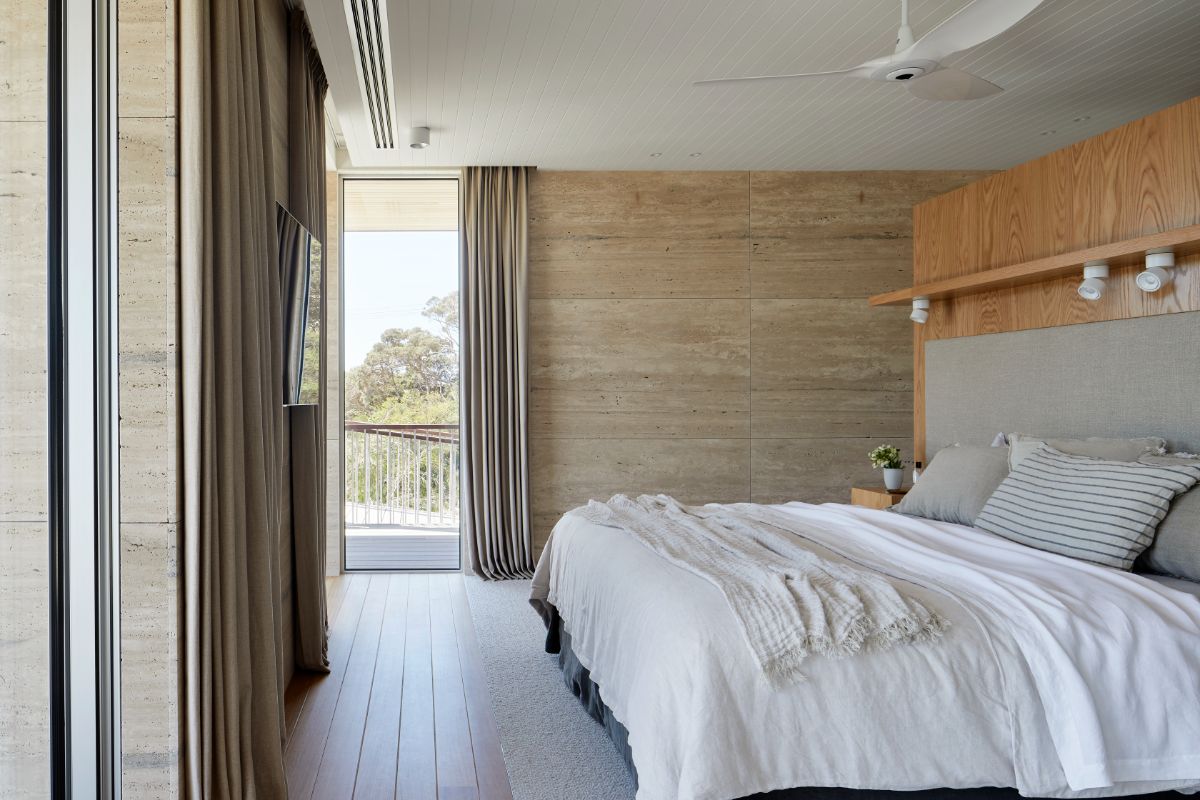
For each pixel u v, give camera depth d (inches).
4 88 75.9
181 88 80.3
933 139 205.2
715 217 236.2
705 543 118.9
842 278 238.4
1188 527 105.1
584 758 115.7
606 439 234.7
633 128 195.2
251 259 90.8
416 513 279.6
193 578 79.9
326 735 124.0
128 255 79.3
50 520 77.5
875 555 113.3
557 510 234.2
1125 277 135.1
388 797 104.4
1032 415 155.7
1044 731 82.3
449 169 236.1
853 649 81.8
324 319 169.3
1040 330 153.7
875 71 121.1
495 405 228.4
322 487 162.4
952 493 144.1
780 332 237.6
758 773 78.9
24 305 76.6
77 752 79.5
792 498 237.8
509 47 148.3
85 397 79.3
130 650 79.4
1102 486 114.5
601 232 234.7
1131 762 83.1
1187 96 174.1
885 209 238.4
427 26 139.3
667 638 85.7
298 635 152.0
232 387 84.3
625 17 136.3
